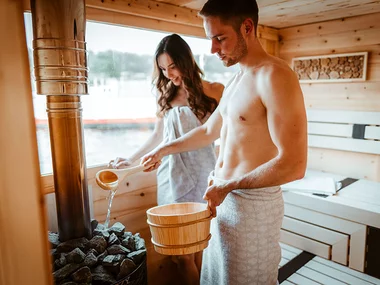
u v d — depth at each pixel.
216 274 1.35
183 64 1.66
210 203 1.10
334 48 2.48
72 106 1.17
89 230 1.31
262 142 1.20
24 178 0.42
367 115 2.35
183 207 1.24
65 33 1.08
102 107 1.89
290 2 1.90
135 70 2.00
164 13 1.87
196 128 1.54
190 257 1.82
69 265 1.12
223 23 1.14
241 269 1.24
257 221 1.20
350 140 2.46
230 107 1.26
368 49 2.31
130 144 2.07
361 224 1.91
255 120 1.19
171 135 1.73
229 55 1.21
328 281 1.83
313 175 2.56
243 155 1.23
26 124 0.42
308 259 2.08
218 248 1.31
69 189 1.23
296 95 1.10
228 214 1.24
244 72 1.26
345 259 2.00
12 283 0.43
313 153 2.72
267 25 2.62
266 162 1.17
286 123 1.08
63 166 1.21
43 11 1.05
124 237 1.40
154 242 1.08
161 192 1.82
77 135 1.21
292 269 1.96
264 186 1.11
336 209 2.00
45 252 0.46
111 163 1.73
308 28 2.59
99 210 1.73
